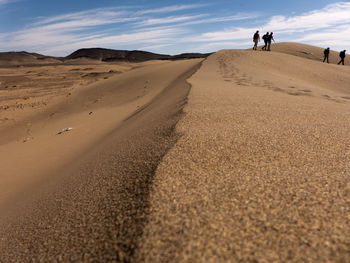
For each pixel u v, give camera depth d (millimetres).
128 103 13547
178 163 2486
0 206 4004
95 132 8336
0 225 2982
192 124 3834
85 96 18484
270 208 1740
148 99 12836
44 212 2604
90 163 3779
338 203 1763
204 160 2520
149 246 1492
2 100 20859
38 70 67312
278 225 1576
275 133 3285
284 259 1345
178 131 3504
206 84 8875
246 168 2344
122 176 2562
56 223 2221
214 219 1652
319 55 34000
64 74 52625
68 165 4895
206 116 4273
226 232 1538
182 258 1383
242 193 1932
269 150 2730
